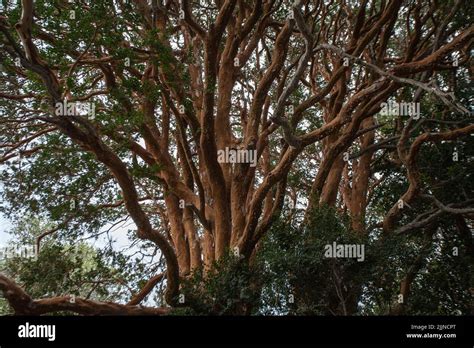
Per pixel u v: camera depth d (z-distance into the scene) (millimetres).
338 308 13477
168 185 16828
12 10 13078
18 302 13438
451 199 17766
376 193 20172
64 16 12797
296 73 12625
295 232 14086
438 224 17594
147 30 14461
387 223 15695
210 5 19297
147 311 14664
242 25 16594
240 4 16672
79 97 13992
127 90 14086
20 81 16766
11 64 14141
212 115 14656
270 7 16969
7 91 17000
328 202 17578
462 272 17000
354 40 17047
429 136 14648
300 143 14156
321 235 13625
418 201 17797
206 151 14969
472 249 17484
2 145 17734
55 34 13758
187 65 17625
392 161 19000
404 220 18234
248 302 13453
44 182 17406
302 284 13414
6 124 17672
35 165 17234
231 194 15945
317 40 18266
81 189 17438
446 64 16172
